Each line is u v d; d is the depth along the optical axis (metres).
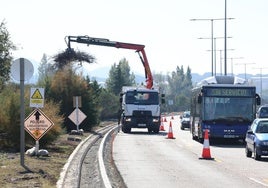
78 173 20.92
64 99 52.59
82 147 34.03
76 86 53.69
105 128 64.19
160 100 55.78
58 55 54.84
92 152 31.42
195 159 27.67
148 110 54.88
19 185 16.45
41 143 30.42
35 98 22.59
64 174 20.05
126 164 25.09
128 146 36.84
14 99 30.09
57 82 52.94
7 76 41.16
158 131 56.09
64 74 53.81
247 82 39.50
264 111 49.16
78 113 44.94
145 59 56.41
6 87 36.91
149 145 37.91
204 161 26.64
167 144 39.03
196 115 42.12
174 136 50.06
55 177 19.20
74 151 30.23
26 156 25.11
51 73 56.25
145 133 55.69
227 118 38.66
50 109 32.09
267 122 28.52
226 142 42.28
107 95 94.25
